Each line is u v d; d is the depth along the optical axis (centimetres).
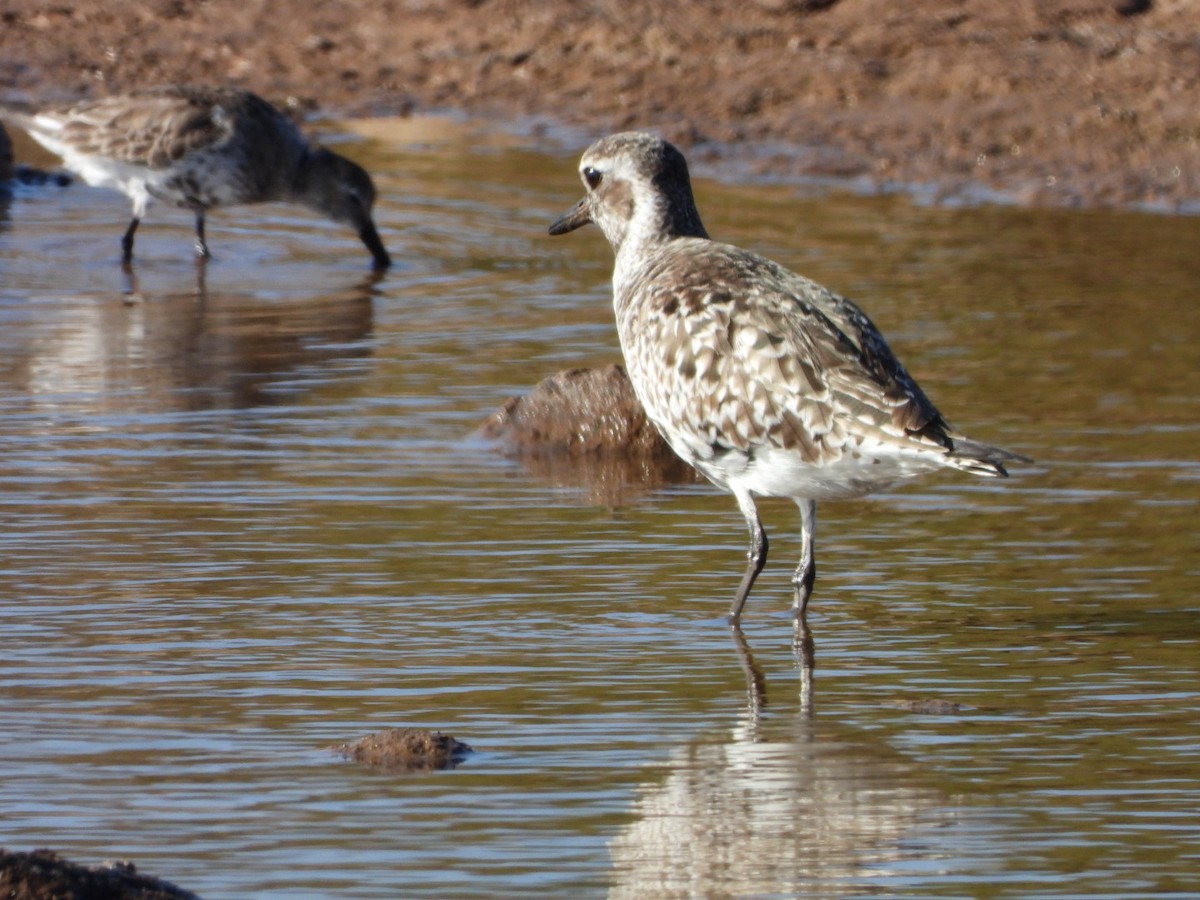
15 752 909
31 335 1789
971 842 828
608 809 857
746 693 1010
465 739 938
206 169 2152
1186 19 2888
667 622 1123
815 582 1200
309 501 1338
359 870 791
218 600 1134
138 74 2956
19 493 1335
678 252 1180
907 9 2944
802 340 1075
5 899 700
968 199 2403
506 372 1688
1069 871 801
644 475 1445
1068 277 2006
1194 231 2239
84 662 1029
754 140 2661
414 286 2028
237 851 809
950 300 1902
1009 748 936
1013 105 2666
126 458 1427
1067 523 1308
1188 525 1299
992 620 1130
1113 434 1502
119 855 802
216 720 954
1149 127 2588
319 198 2180
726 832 835
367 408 1580
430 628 1098
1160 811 859
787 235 2175
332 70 2989
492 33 3036
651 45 2944
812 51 2875
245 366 1700
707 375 1100
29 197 2433
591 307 1927
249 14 3150
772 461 1091
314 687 1003
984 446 1023
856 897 777
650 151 1268
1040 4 2923
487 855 809
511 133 2745
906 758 921
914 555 1250
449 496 1363
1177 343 1762
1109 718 976
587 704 989
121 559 1202
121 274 2070
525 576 1195
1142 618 1131
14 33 3062
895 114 2694
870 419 1043
